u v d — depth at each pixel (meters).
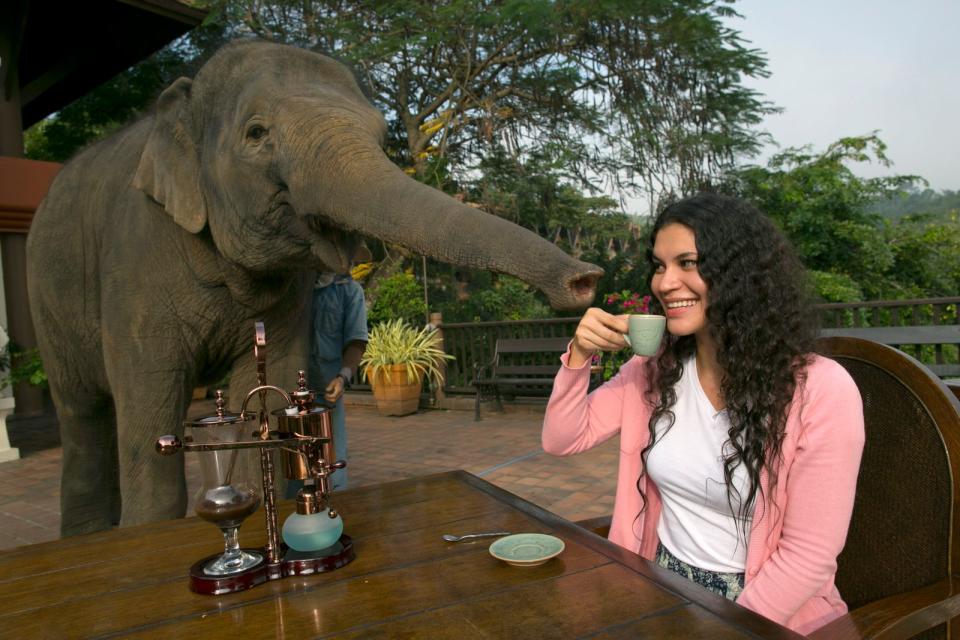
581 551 1.50
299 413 1.44
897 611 1.30
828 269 14.98
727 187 14.80
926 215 17.14
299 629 1.20
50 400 10.11
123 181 3.14
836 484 1.54
